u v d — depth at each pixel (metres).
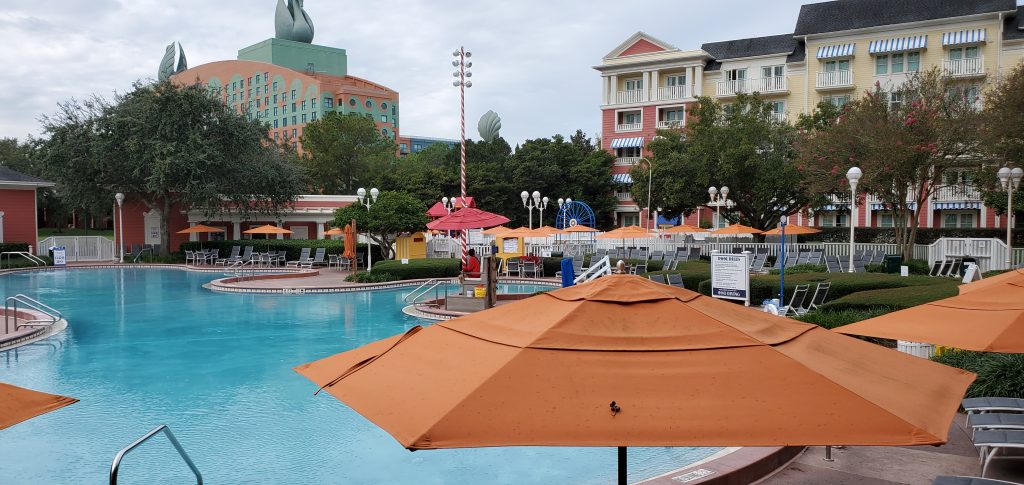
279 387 10.54
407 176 56.91
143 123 38.12
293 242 40.72
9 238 39.03
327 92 118.19
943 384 3.65
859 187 26.33
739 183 34.91
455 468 7.25
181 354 13.03
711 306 3.92
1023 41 40.19
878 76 44.72
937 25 42.66
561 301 3.94
